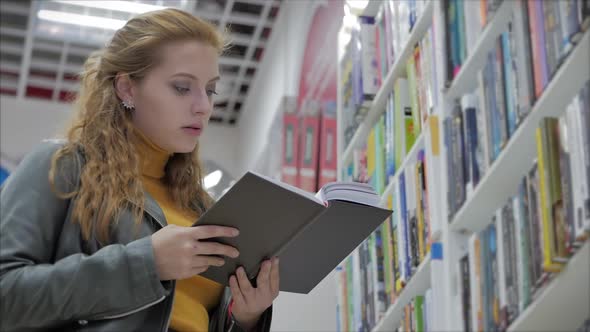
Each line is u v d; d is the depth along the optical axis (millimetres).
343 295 2957
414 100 2633
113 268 1175
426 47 2535
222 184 4980
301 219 1237
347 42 3504
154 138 1420
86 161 1321
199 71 1406
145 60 1403
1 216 1216
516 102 1869
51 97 8312
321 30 6027
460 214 2135
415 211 2467
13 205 1225
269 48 7469
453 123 2229
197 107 1396
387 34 2977
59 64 7777
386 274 2643
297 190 1202
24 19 7207
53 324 1187
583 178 1538
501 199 2061
